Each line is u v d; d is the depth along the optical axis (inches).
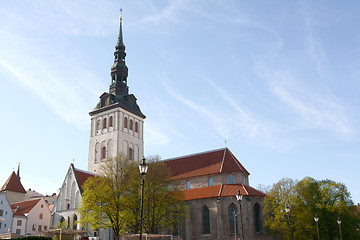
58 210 3248.0
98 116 3848.4
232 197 2940.5
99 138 3747.5
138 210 2504.9
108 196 2495.1
